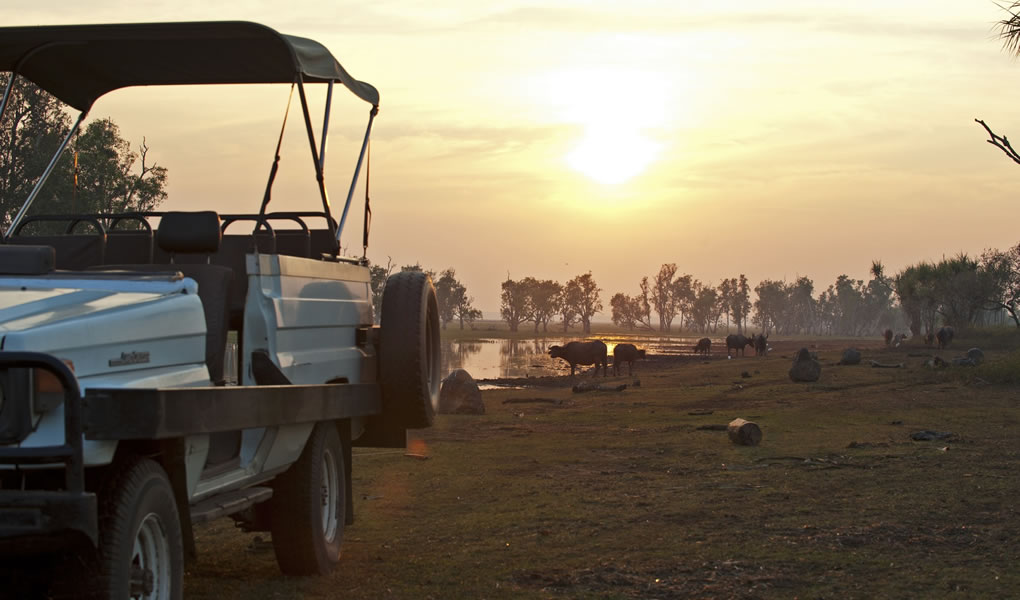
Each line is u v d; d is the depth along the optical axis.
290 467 7.29
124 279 5.71
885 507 10.27
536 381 45.31
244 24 6.81
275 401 6.11
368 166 9.12
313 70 7.39
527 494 11.66
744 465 13.86
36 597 4.84
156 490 5.08
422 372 8.40
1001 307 63.12
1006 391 25.61
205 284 6.36
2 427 4.42
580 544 8.80
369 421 8.65
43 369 4.48
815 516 9.89
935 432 16.25
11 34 7.00
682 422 20.64
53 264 5.75
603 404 27.11
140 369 5.23
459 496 11.59
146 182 48.16
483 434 19.20
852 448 15.30
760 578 7.48
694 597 7.00
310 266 7.24
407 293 8.51
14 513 4.28
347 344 8.06
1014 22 19.27
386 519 10.14
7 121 31.38
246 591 7.03
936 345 57.09
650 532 9.29
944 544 8.60
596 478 12.95
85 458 4.55
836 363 42.50
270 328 6.47
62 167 38.50
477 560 8.18
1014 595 6.97
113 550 4.67
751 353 82.88
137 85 8.55
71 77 8.18
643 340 165.50
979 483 11.65
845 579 7.45
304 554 7.39
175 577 5.28
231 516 6.94
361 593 7.05
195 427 5.02
